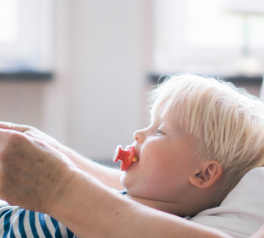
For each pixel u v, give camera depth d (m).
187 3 2.27
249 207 0.53
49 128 2.15
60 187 0.47
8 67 2.18
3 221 0.69
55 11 2.07
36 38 2.20
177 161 0.62
